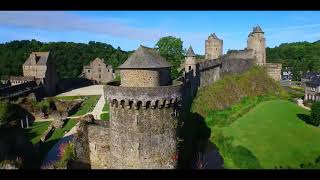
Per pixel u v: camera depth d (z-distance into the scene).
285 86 148.00
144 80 36.19
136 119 35.88
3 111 65.00
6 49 190.50
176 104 37.38
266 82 108.12
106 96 37.69
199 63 84.56
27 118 72.44
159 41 88.75
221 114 77.00
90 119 46.22
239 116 78.12
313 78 126.75
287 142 60.25
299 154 54.69
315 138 62.34
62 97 117.06
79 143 42.09
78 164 41.41
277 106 88.06
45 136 59.69
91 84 162.62
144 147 36.41
